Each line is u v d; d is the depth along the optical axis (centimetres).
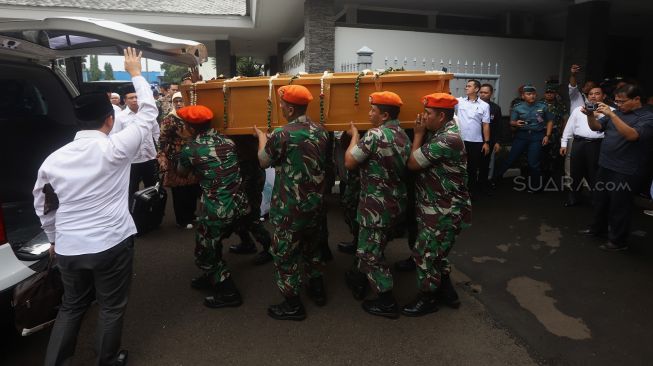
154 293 345
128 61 246
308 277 327
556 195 619
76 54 378
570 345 274
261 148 296
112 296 235
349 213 371
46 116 396
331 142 359
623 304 323
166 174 459
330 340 282
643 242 443
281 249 289
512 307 322
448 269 316
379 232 293
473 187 593
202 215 305
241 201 308
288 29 1107
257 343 279
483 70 822
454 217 286
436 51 787
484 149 589
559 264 394
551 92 623
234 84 306
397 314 306
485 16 1005
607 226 456
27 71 371
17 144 368
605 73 1105
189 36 1215
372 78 296
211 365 257
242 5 1119
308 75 314
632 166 394
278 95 295
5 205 339
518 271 381
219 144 299
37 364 258
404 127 302
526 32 980
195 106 302
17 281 236
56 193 214
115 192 227
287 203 282
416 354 267
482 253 421
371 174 283
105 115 225
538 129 607
